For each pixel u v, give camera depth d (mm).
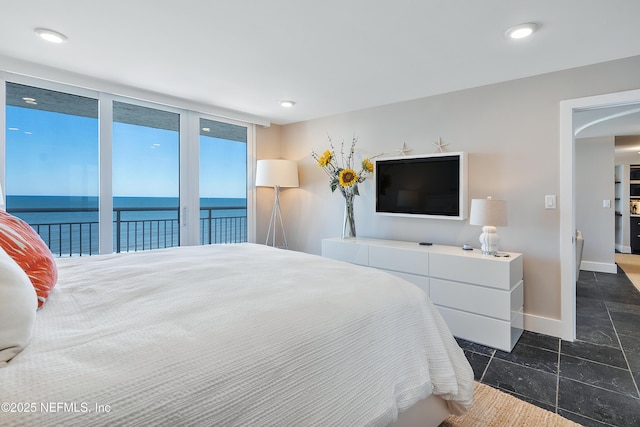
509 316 2498
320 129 4395
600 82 2561
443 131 3346
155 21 2008
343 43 2279
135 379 730
